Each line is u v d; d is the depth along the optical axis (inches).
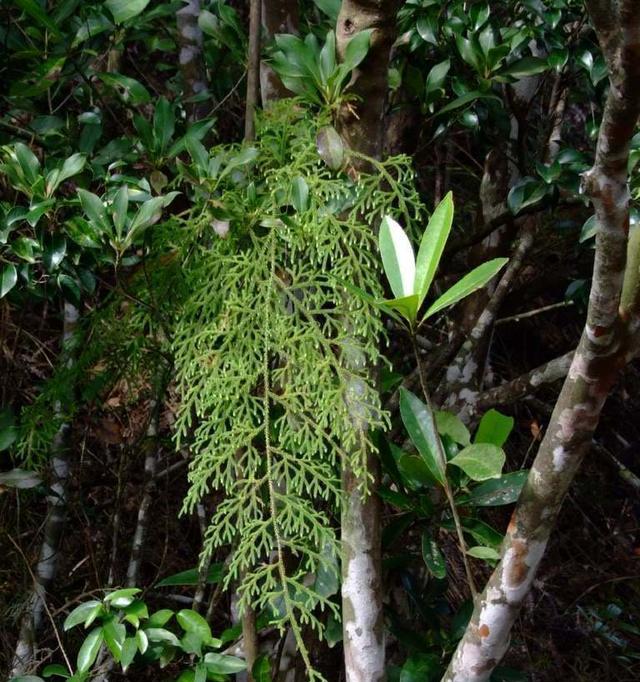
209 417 52.7
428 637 66.3
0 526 76.6
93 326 59.7
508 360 138.9
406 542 73.4
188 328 53.2
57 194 64.9
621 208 39.4
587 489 137.5
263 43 67.7
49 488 76.0
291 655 67.1
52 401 64.9
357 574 54.7
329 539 50.3
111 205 54.2
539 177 74.1
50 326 100.2
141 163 67.4
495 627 50.1
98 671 73.4
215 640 60.8
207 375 53.9
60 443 77.6
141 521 81.7
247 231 53.5
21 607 76.3
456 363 83.6
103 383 64.1
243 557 50.6
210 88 81.5
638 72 34.7
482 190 83.9
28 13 60.4
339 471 56.7
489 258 84.3
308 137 54.3
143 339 58.7
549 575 127.1
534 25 77.0
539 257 102.3
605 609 120.5
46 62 61.7
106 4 64.4
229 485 51.1
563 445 45.8
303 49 53.2
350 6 50.6
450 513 68.0
